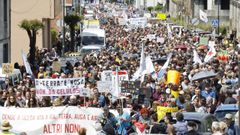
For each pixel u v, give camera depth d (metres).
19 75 33.69
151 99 27.83
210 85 28.89
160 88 28.27
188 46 60.28
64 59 47.31
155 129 20.03
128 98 26.14
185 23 117.12
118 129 21.55
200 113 20.72
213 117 20.67
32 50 48.97
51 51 58.03
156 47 59.69
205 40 62.44
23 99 26.08
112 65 38.72
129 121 21.58
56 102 24.23
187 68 36.88
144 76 30.92
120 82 28.06
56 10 70.12
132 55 49.66
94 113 22.36
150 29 99.69
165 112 23.16
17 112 22.39
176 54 50.56
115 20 135.62
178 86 28.73
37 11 61.53
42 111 22.38
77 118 22.39
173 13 164.38
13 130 20.14
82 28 91.56
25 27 49.25
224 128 17.69
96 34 72.81
